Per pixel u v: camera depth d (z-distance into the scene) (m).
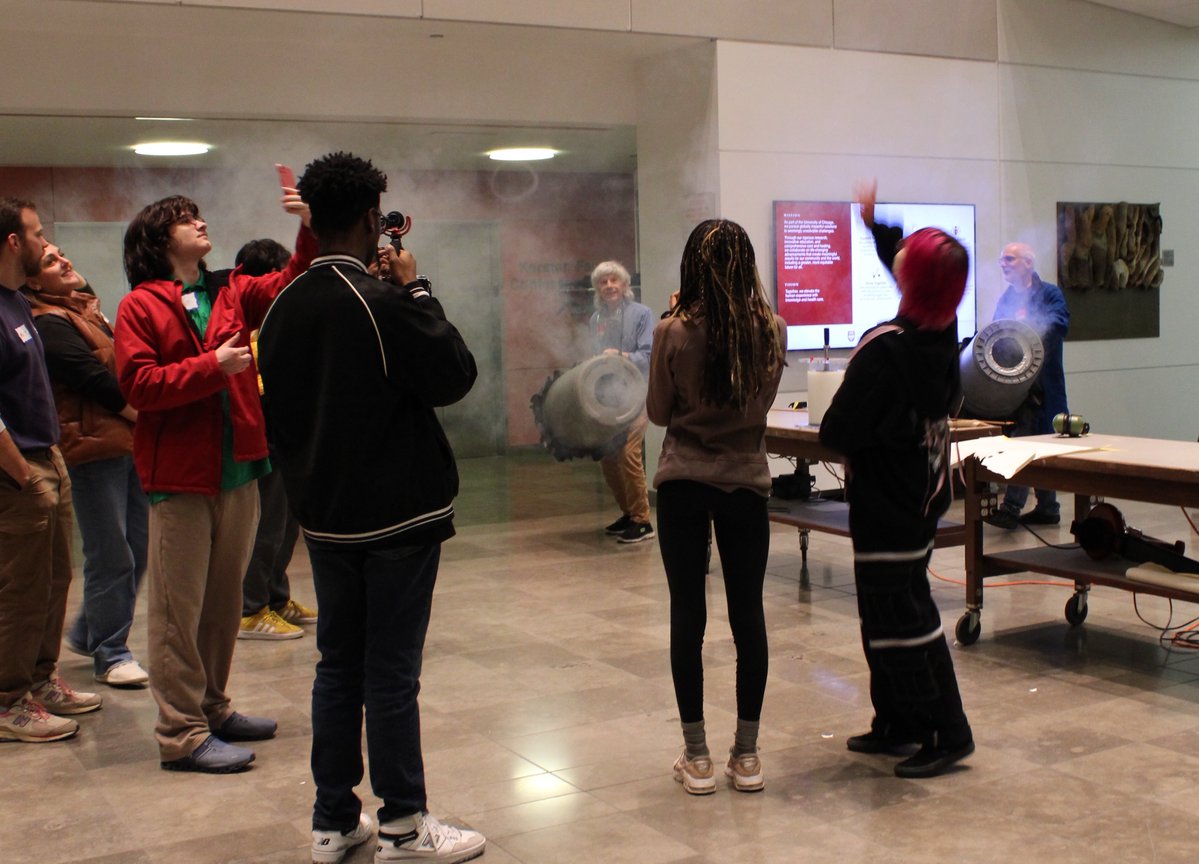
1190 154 9.43
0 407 3.54
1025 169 8.59
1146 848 2.65
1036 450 4.15
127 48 6.38
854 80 7.79
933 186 8.17
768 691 3.90
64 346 3.95
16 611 3.59
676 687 3.06
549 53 7.37
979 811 2.88
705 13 7.19
